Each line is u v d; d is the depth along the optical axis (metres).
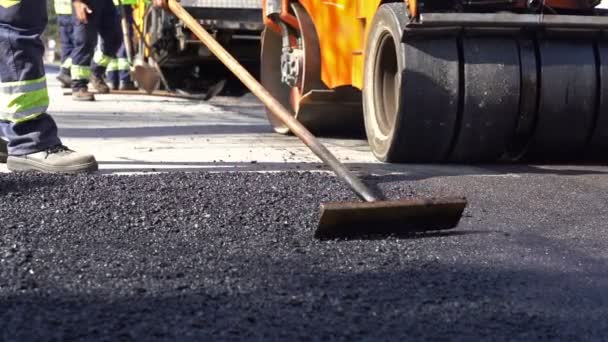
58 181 6.12
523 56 7.42
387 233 4.99
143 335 3.29
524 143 7.86
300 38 9.28
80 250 4.52
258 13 14.70
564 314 3.70
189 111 13.19
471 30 7.32
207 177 6.36
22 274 4.04
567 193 6.38
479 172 7.30
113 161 7.57
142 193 5.80
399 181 6.63
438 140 7.45
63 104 13.64
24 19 6.66
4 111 6.79
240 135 9.93
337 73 8.66
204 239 4.83
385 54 7.82
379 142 7.79
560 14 7.85
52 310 3.56
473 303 3.78
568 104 7.50
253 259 4.43
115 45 15.01
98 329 3.34
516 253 4.70
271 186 6.12
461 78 7.30
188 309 3.60
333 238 4.89
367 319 3.54
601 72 7.52
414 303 3.75
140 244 4.70
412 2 7.11
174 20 16.05
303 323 3.46
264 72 10.55
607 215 5.70
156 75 15.99
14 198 5.62
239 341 3.27
